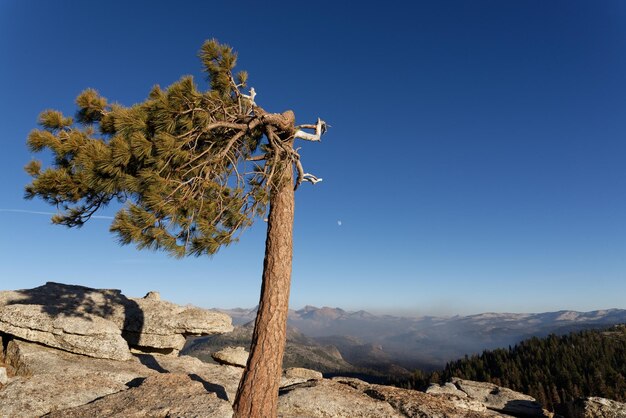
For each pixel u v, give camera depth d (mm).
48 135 10375
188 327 22406
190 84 10742
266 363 11461
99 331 18188
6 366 16062
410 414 14117
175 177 11477
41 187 10688
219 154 11945
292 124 13453
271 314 11859
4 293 21641
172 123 10695
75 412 11156
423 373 179625
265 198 12156
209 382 15492
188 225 11406
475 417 13742
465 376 155125
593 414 17672
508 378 140625
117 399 12227
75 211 12891
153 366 18391
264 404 11109
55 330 17500
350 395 15484
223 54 11945
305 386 16609
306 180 14359
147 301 24625
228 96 12555
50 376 13977
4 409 11336
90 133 12109
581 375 128625
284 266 12359
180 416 10867
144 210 10281
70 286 24281
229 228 12664
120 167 10555
